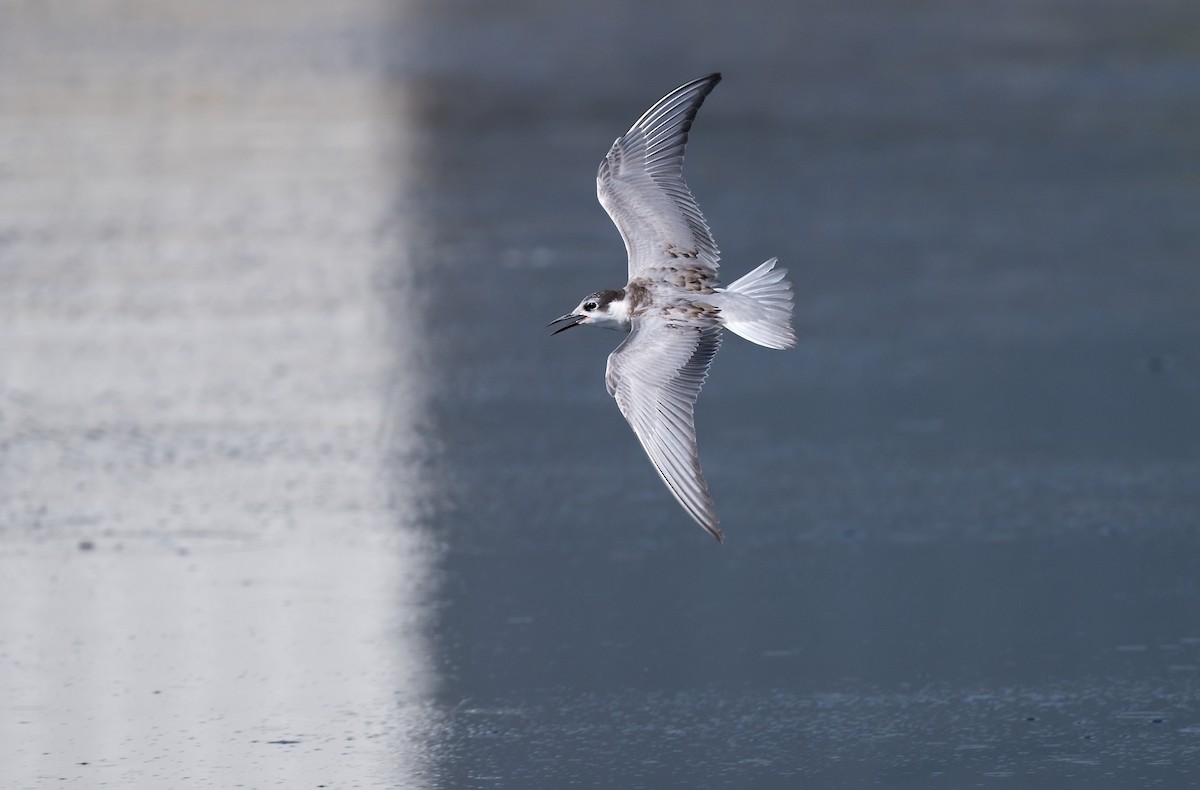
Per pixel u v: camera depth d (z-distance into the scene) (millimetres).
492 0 47812
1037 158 27031
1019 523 12977
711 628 11211
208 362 17625
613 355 8148
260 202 25219
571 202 24938
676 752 9523
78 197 25656
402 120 31422
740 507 13484
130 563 12539
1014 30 40844
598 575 12188
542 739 9703
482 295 20000
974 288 19844
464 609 11602
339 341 18312
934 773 9234
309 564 12477
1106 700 10070
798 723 9867
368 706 10156
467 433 15453
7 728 9961
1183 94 32000
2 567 12469
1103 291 19625
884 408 15898
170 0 47750
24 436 15477
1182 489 13594
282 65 37625
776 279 8320
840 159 27406
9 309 19672
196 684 10516
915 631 11102
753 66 36719
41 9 46438
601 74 35844
